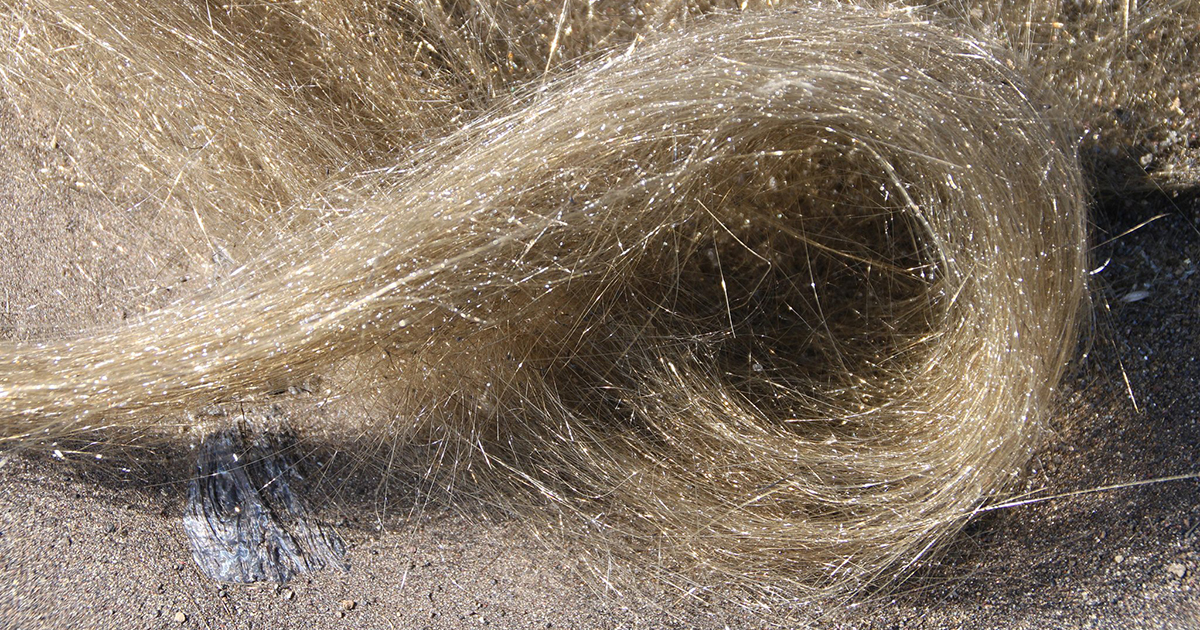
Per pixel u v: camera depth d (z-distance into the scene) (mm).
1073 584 505
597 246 487
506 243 481
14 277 520
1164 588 503
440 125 513
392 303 481
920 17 511
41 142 522
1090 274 496
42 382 490
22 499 516
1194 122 507
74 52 511
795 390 506
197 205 516
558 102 491
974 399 491
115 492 515
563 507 506
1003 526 505
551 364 502
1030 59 512
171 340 487
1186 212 503
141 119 513
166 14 505
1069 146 494
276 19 512
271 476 513
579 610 508
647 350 503
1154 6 511
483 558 510
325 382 510
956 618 506
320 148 510
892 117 480
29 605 515
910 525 498
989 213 483
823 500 500
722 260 504
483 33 521
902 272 503
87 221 521
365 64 512
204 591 515
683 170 481
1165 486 503
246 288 490
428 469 509
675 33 503
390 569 512
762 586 506
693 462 503
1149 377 501
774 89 479
